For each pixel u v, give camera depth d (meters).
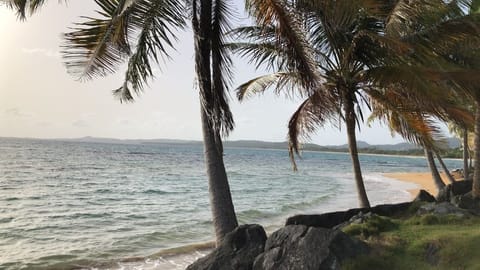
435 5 8.77
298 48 6.16
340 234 6.71
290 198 25.47
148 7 6.38
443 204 9.98
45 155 67.44
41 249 12.03
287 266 6.43
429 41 9.81
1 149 80.31
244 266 6.83
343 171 59.94
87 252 11.72
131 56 6.82
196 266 7.03
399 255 6.72
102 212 18.67
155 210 19.61
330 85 10.89
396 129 12.19
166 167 51.41
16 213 17.94
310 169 63.22
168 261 10.70
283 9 6.02
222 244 7.29
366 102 11.28
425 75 9.14
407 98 10.43
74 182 31.27
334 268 6.23
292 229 7.01
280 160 92.69
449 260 6.39
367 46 10.23
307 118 11.55
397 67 9.54
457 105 10.29
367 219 8.64
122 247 12.38
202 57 7.48
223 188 7.84
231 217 7.82
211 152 7.89
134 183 32.09
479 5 10.55
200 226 15.88
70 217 17.30
